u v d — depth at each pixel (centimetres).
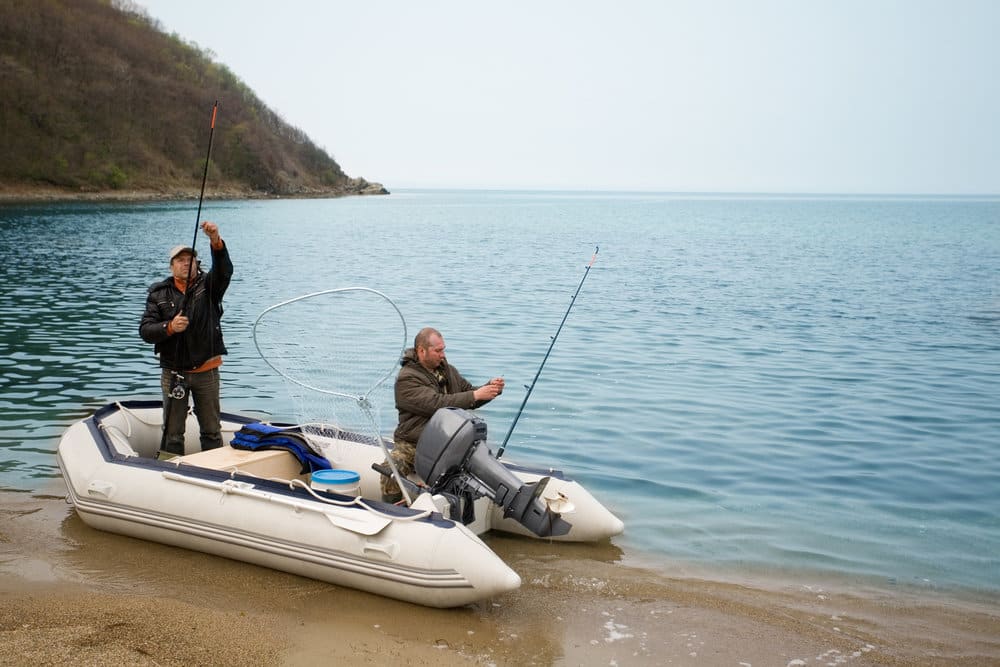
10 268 2119
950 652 426
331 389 561
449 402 519
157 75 9144
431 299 1794
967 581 512
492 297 1850
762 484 682
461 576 434
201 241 3156
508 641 421
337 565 463
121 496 522
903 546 564
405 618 440
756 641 431
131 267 2197
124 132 7931
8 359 1058
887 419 888
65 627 410
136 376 972
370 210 7631
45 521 554
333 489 503
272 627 423
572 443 778
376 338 1088
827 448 783
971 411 926
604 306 1753
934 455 766
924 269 2784
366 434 565
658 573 512
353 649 406
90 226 3756
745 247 3872
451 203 13162
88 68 8069
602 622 446
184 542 509
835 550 554
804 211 11406
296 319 1085
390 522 457
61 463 559
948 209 13125
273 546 480
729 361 1189
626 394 970
